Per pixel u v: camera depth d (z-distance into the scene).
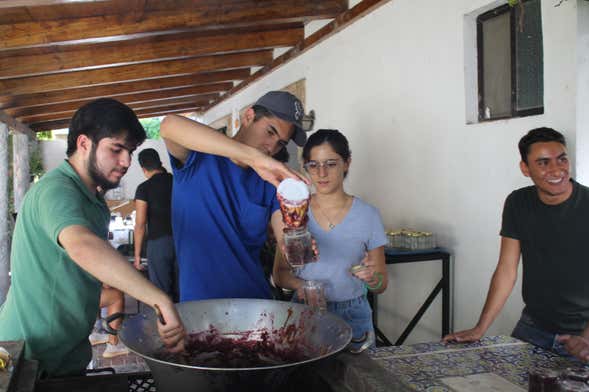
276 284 2.16
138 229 4.21
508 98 2.79
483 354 1.56
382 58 3.86
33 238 1.34
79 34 4.15
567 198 1.91
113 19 4.17
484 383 1.33
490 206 2.82
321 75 4.96
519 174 2.61
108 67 5.94
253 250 1.80
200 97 9.36
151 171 4.17
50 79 5.87
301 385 1.27
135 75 6.01
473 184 2.94
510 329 2.70
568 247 1.90
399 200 3.70
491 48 2.89
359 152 4.26
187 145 1.46
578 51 2.25
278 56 6.03
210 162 1.69
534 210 1.99
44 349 1.39
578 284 1.89
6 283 6.66
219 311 1.39
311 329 1.31
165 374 1.01
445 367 1.45
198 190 1.69
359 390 1.17
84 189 1.38
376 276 1.92
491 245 2.82
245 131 1.70
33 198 1.33
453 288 3.14
